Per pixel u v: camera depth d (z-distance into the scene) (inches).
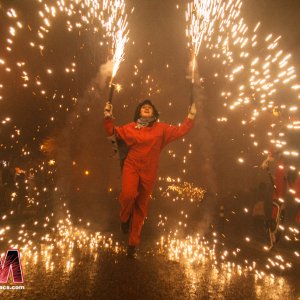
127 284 212.2
